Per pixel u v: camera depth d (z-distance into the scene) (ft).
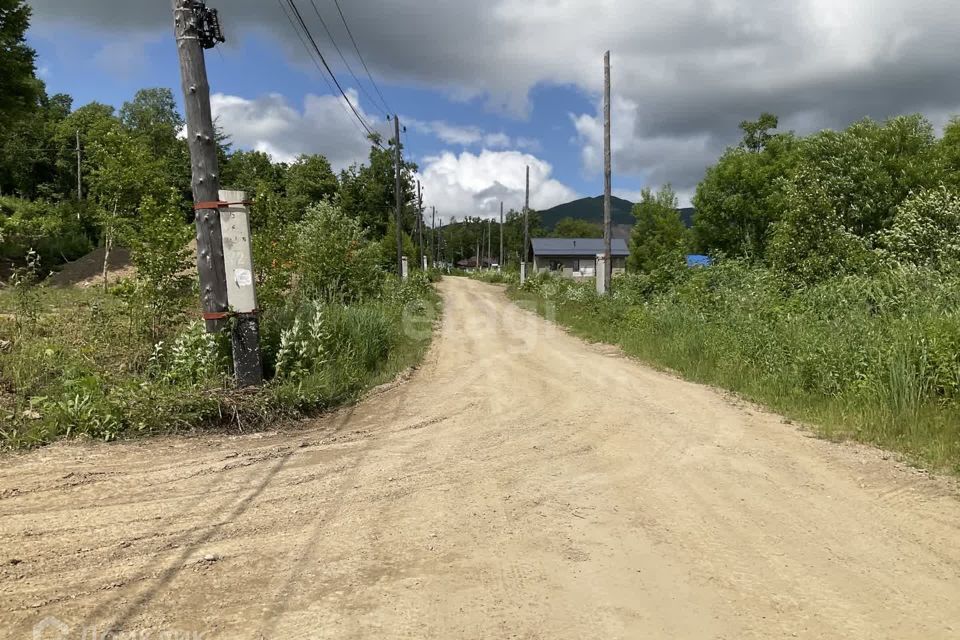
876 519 13.42
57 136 159.63
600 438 19.90
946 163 69.62
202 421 19.85
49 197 158.30
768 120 124.47
